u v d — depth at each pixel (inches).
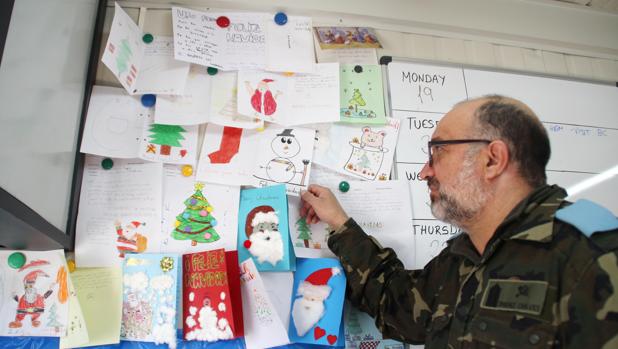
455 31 56.1
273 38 48.6
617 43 60.9
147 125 44.1
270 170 45.0
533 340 26.0
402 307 38.4
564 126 55.1
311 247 43.7
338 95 47.8
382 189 46.7
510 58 57.4
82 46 42.3
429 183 37.2
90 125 42.6
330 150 47.3
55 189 36.5
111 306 39.3
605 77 60.1
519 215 30.1
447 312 34.1
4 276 38.6
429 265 39.7
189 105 45.0
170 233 42.1
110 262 40.5
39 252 39.0
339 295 41.6
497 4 57.6
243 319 40.1
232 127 45.8
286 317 41.7
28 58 30.6
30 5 30.5
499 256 31.0
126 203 42.2
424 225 47.1
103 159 43.2
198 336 38.7
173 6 47.3
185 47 44.6
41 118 33.3
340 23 52.8
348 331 42.8
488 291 29.9
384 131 48.9
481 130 33.2
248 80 46.2
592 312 24.5
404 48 53.7
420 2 54.9
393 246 45.1
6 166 27.5
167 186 43.4
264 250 41.8
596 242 26.2
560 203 29.7
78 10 40.9
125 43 42.2
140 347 38.9
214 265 39.8
